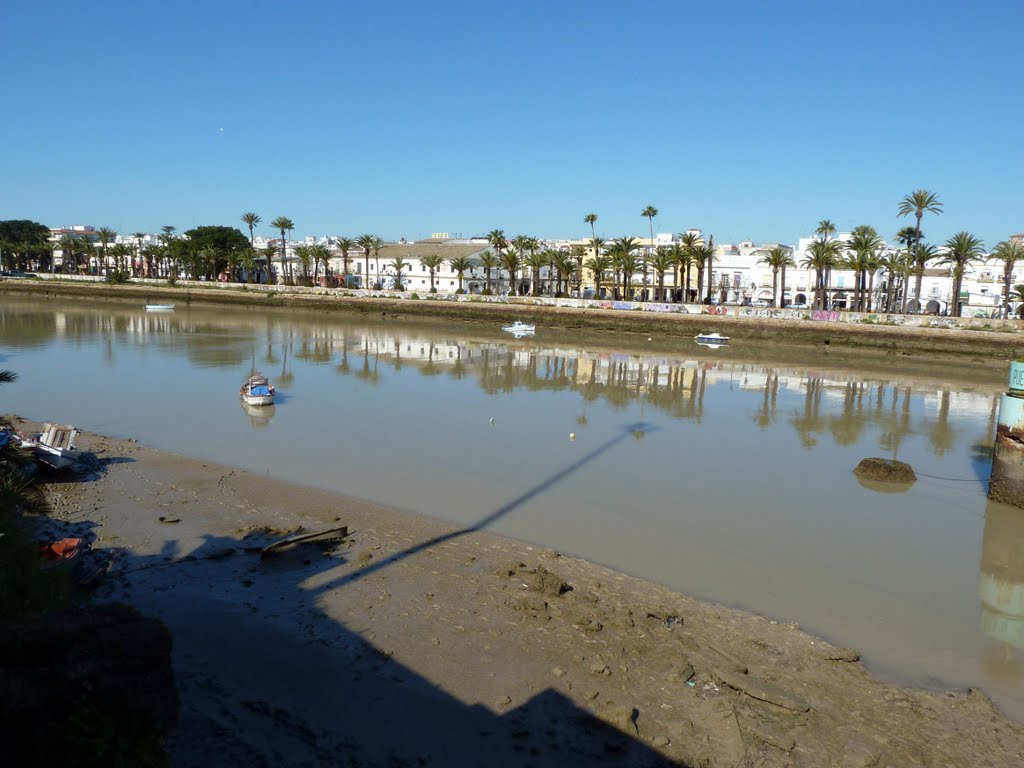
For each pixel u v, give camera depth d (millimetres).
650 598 13367
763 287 115562
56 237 194875
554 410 33312
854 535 17875
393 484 20844
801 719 9594
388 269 135375
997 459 20766
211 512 17391
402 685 9844
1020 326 65188
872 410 35906
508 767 8273
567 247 136875
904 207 86875
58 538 14992
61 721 5969
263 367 45938
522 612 12234
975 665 11695
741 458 25266
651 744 8828
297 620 11648
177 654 10281
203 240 141000
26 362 46000
